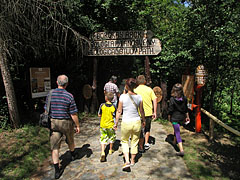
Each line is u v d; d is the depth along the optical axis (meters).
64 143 4.61
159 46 6.16
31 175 3.30
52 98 3.11
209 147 4.15
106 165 3.52
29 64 6.13
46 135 4.96
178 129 3.86
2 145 4.09
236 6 4.70
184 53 5.20
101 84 8.38
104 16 6.89
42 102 6.93
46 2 5.26
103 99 8.45
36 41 5.63
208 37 4.95
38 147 4.27
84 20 6.38
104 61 8.35
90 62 7.55
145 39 6.28
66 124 3.17
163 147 4.25
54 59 7.02
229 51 4.95
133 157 3.37
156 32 6.81
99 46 6.76
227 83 5.51
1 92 5.57
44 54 6.32
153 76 6.68
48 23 5.79
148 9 6.68
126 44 6.48
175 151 4.03
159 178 3.07
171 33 5.97
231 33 4.61
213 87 5.52
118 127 5.77
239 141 4.50
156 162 3.58
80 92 7.51
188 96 5.23
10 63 5.93
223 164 3.43
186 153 3.91
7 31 4.87
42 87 5.96
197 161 3.56
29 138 4.57
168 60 5.91
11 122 4.94
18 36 5.18
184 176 3.11
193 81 4.96
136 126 3.19
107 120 3.67
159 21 6.98
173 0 7.38
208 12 4.87
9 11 4.64
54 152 3.13
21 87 6.43
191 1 5.29
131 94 3.24
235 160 3.57
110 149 3.94
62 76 3.20
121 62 9.65
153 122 6.16
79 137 5.01
